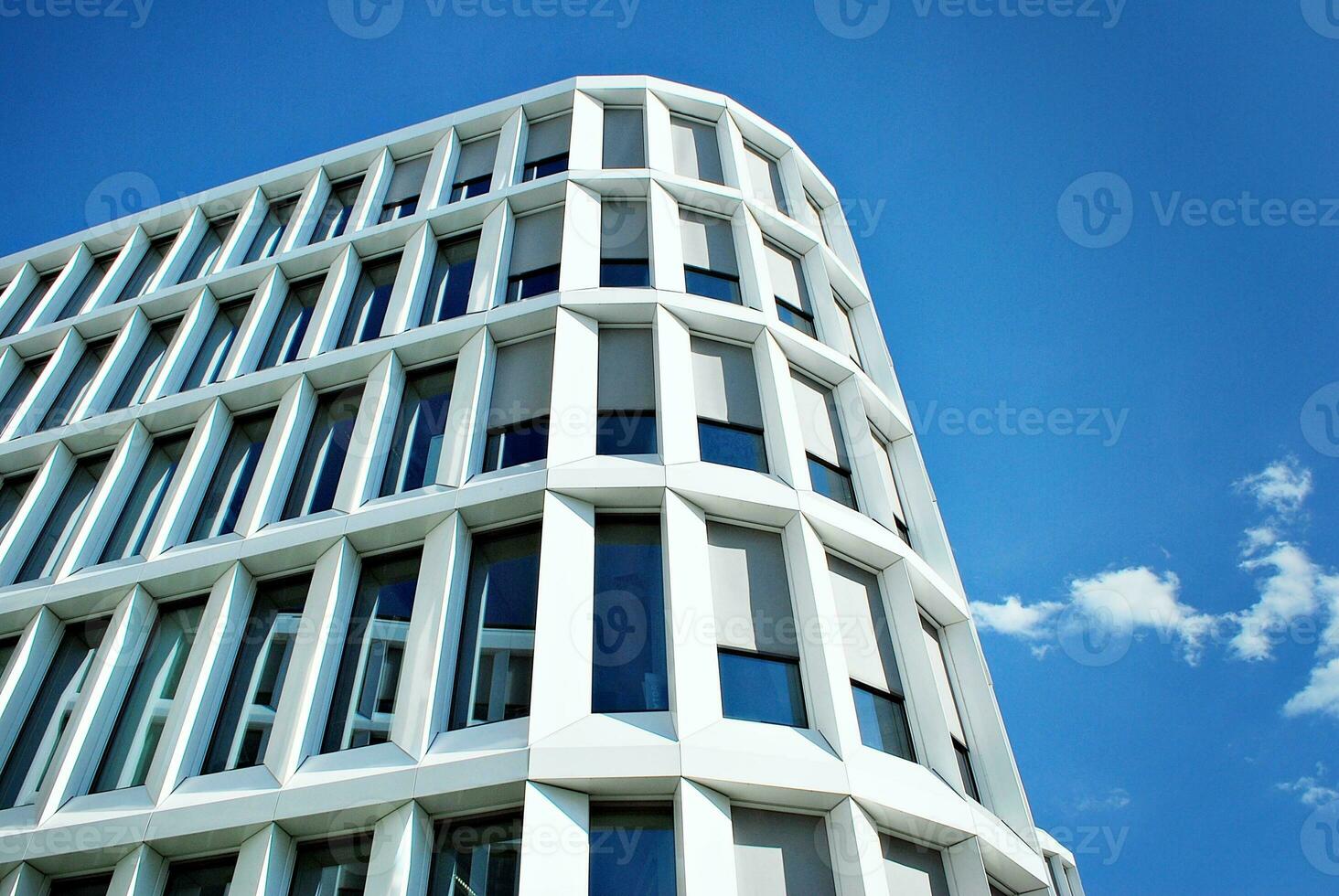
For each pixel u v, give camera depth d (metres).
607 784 10.86
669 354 16.30
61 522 18.55
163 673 14.52
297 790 11.55
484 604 13.37
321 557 14.62
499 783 10.74
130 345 21.98
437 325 17.61
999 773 14.95
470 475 15.02
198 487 17.05
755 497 14.34
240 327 21.39
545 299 17.19
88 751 13.55
